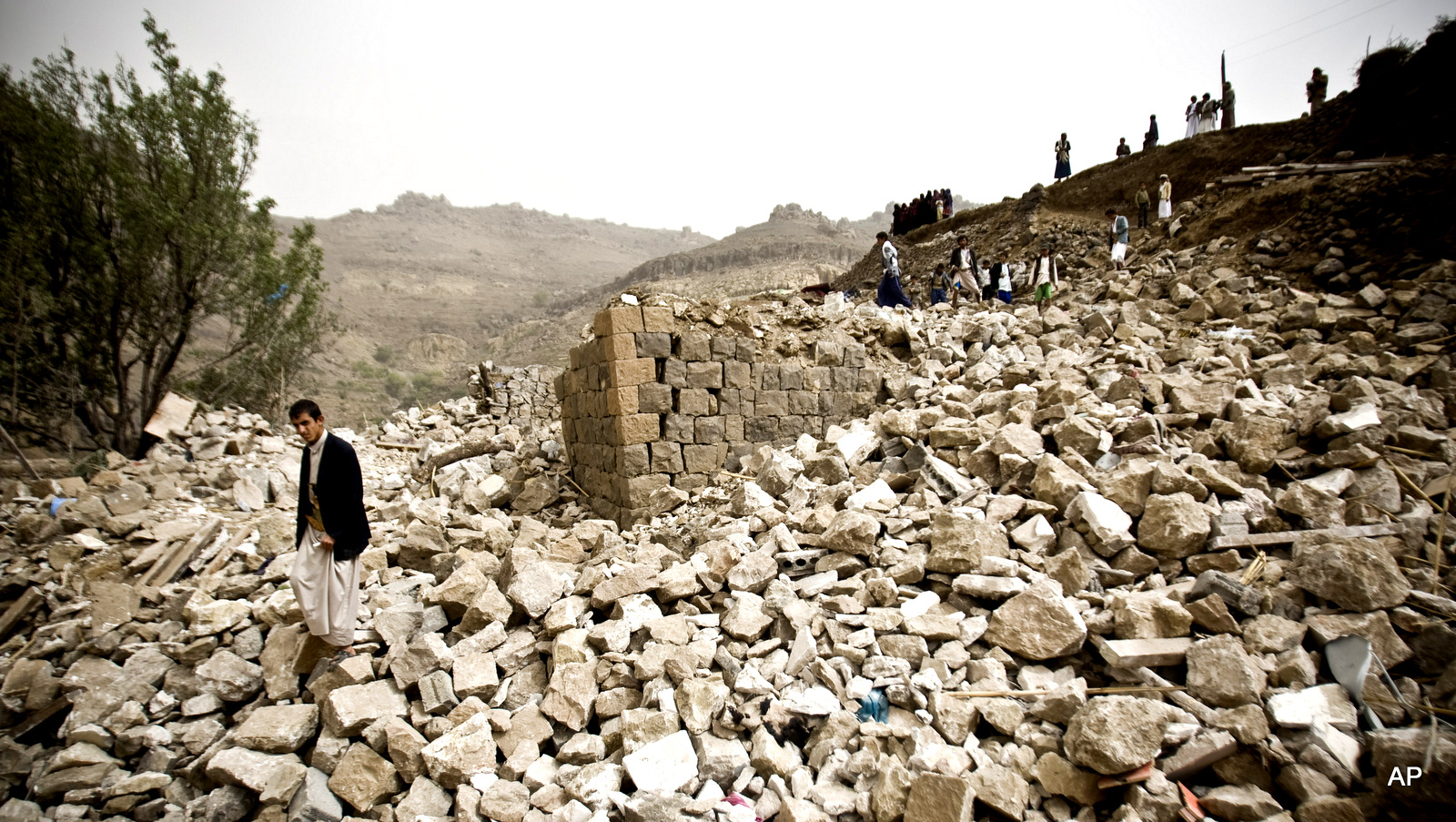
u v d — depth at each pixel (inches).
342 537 198.2
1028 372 365.1
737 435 370.6
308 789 173.2
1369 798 120.1
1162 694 150.6
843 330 466.0
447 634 221.8
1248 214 618.8
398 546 272.7
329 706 189.3
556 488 416.2
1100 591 187.9
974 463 263.7
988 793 131.0
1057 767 135.6
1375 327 378.3
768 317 434.9
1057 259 815.1
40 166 441.1
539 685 197.8
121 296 467.5
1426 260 444.1
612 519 356.2
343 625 202.1
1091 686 159.8
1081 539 203.9
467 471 461.4
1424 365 305.6
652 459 341.1
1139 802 124.1
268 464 442.3
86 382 503.2
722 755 153.8
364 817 170.9
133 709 210.5
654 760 154.5
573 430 424.5
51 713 217.9
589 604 220.4
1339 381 310.7
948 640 177.3
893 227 1299.2
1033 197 999.0
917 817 127.9
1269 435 237.6
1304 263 516.1
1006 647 170.7
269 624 233.0
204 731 204.5
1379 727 135.5
